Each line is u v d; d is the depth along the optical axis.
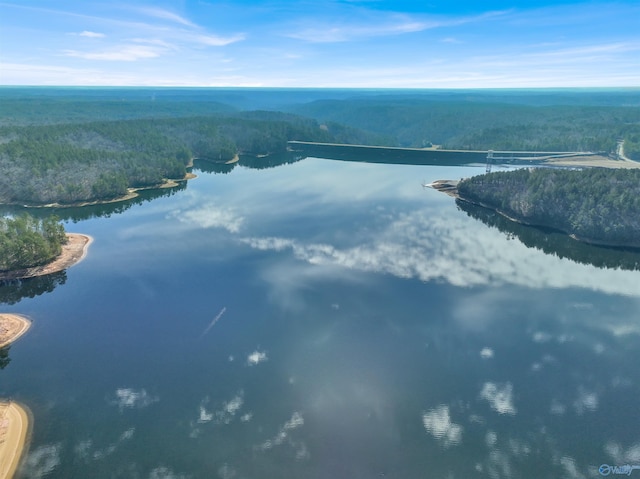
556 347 103.75
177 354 101.50
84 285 136.38
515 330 111.19
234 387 90.50
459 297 128.12
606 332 110.25
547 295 130.38
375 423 80.94
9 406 84.69
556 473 70.56
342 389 89.88
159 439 77.25
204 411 83.81
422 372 94.94
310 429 79.62
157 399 87.00
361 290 132.00
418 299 126.81
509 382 91.69
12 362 98.62
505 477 70.00
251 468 71.50
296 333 109.69
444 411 83.75
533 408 84.38
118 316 118.19
